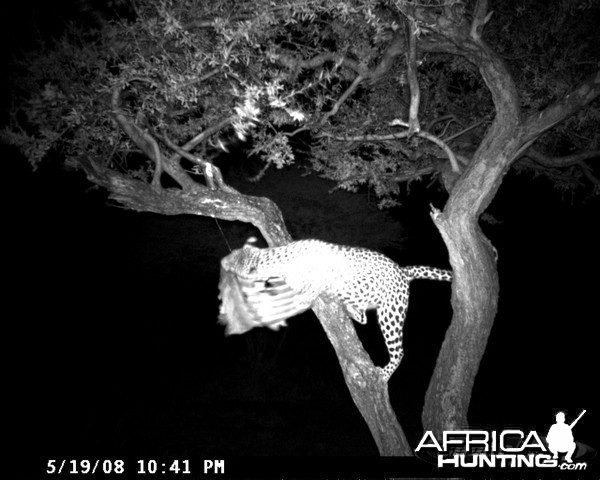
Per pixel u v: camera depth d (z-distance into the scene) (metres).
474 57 6.48
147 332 18.98
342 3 5.80
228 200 6.75
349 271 6.55
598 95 6.28
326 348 18.14
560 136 9.07
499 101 6.48
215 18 5.87
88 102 6.40
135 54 6.30
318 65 7.38
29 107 6.96
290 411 13.36
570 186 9.91
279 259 6.22
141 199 6.69
